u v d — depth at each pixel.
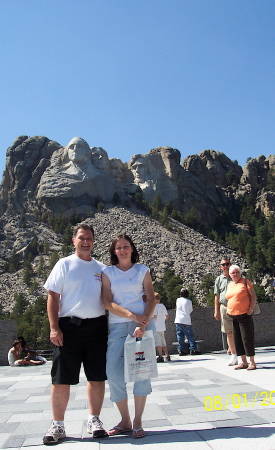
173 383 9.95
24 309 98.06
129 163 177.00
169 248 133.50
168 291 103.94
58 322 6.63
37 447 5.79
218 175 197.12
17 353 18.58
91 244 7.11
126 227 140.38
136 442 5.74
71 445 5.83
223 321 14.14
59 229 140.50
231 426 6.03
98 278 6.92
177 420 6.56
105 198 157.00
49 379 12.74
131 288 6.71
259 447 5.18
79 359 6.54
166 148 179.12
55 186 150.50
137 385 6.23
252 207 180.50
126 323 6.59
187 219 159.88
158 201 160.12
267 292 113.19
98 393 6.54
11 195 157.38
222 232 170.75
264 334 20.16
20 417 7.48
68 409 8.00
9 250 132.88
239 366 11.88
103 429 6.24
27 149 170.50
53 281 6.77
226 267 14.42
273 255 130.38
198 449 5.26
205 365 13.52
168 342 20.06
